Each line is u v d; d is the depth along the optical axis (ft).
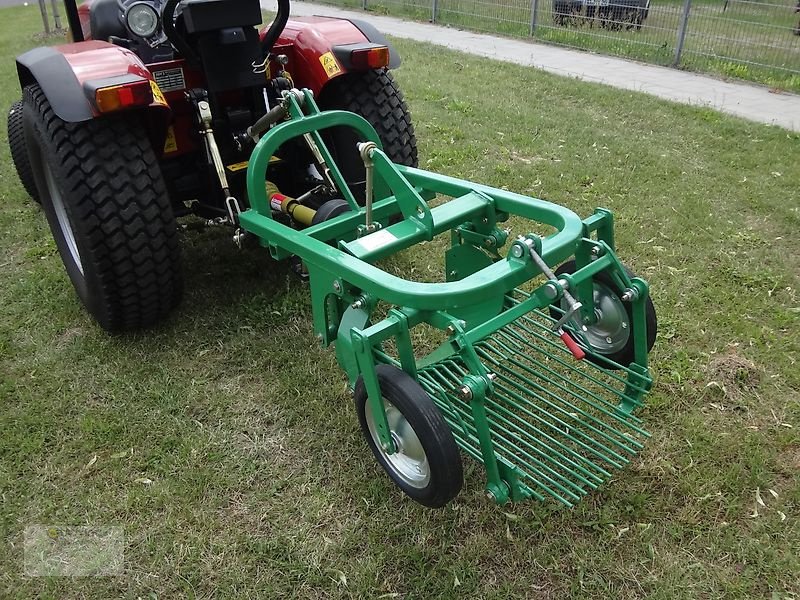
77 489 7.65
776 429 8.29
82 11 12.68
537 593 6.51
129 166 8.86
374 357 7.33
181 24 9.68
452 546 6.95
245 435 8.38
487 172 15.33
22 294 11.21
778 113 20.38
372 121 11.14
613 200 13.99
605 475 7.57
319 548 6.94
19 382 9.20
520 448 7.51
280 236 8.12
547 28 31.35
